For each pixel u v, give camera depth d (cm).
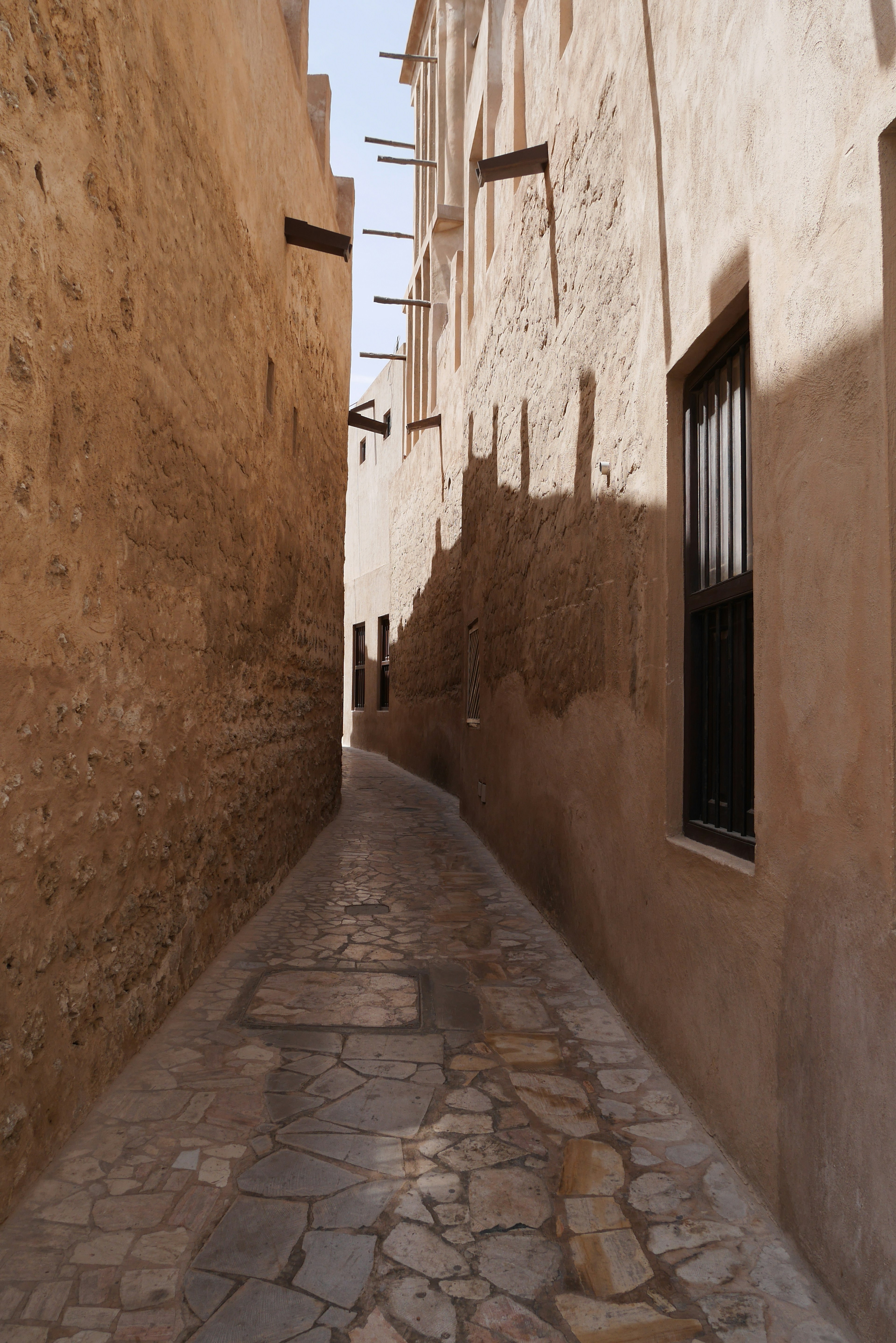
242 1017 369
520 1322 191
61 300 249
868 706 182
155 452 338
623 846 374
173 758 370
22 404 225
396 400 1645
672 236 320
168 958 368
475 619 851
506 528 685
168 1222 225
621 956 375
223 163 435
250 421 503
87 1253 212
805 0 210
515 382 657
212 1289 201
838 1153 193
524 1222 227
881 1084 176
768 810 232
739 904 251
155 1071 314
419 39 1358
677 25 314
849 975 189
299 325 661
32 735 235
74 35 254
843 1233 190
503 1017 373
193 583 394
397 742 1585
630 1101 296
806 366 212
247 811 517
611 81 409
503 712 696
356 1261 211
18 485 224
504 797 689
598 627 420
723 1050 263
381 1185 244
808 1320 192
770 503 233
